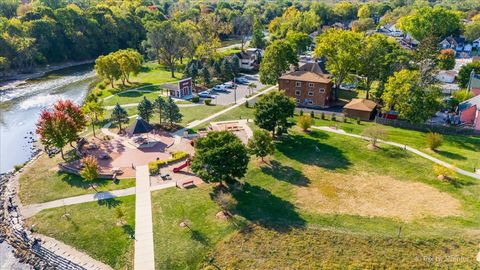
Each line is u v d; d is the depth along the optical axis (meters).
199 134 67.00
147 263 36.25
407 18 144.38
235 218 42.25
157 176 52.41
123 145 63.22
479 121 68.38
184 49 121.38
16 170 57.03
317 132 67.50
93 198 47.19
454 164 55.03
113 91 96.25
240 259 36.03
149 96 91.38
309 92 84.38
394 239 37.88
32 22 130.38
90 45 146.62
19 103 92.06
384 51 82.75
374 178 51.75
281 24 172.12
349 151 59.91
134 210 44.34
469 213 42.97
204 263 35.94
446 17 134.00
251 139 55.03
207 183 50.00
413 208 44.34
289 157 57.94
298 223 41.28
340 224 41.22
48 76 119.94
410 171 53.44
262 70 92.12
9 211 45.56
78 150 60.53
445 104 78.12
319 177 52.03
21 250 39.72
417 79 69.94
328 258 35.66
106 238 39.88
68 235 40.62
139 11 184.62
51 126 55.06
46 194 48.72
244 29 174.50
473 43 148.25
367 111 74.44
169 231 40.53
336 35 84.00
